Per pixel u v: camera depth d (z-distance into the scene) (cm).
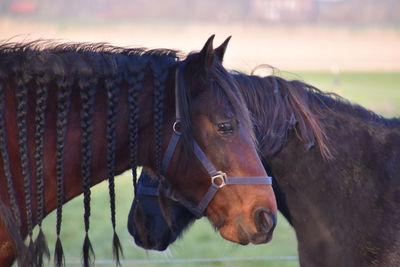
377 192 573
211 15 11738
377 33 10162
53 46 493
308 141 580
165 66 494
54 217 1505
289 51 7188
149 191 586
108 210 1572
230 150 477
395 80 4762
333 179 582
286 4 11906
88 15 11600
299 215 593
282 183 596
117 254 486
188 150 475
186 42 7612
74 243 1289
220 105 477
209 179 479
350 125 597
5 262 471
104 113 482
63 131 473
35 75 471
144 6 11950
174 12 11825
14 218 464
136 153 484
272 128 575
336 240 577
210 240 1343
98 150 483
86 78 476
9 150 468
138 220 578
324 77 4806
